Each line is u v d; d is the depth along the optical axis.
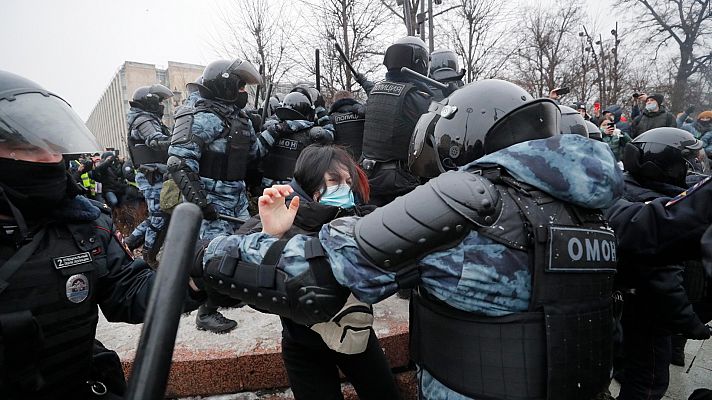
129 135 4.88
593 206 1.12
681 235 1.40
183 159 2.76
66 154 1.16
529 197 1.13
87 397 1.32
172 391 2.30
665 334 2.21
